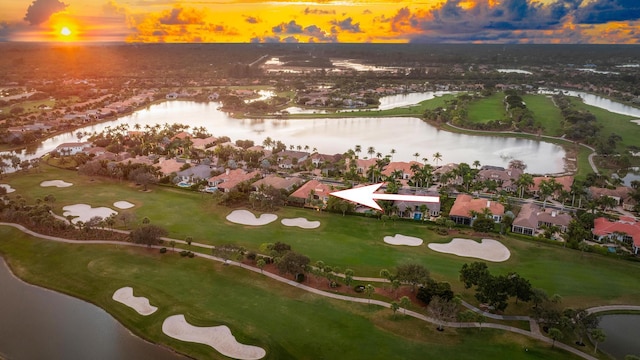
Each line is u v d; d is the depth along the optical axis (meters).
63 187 160.88
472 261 110.50
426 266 107.00
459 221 136.00
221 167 188.50
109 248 114.25
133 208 142.00
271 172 186.00
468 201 145.38
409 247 117.88
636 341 82.25
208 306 90.25
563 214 136.88
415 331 82.75
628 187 165.50
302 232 126.06
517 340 80.75
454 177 168.88
